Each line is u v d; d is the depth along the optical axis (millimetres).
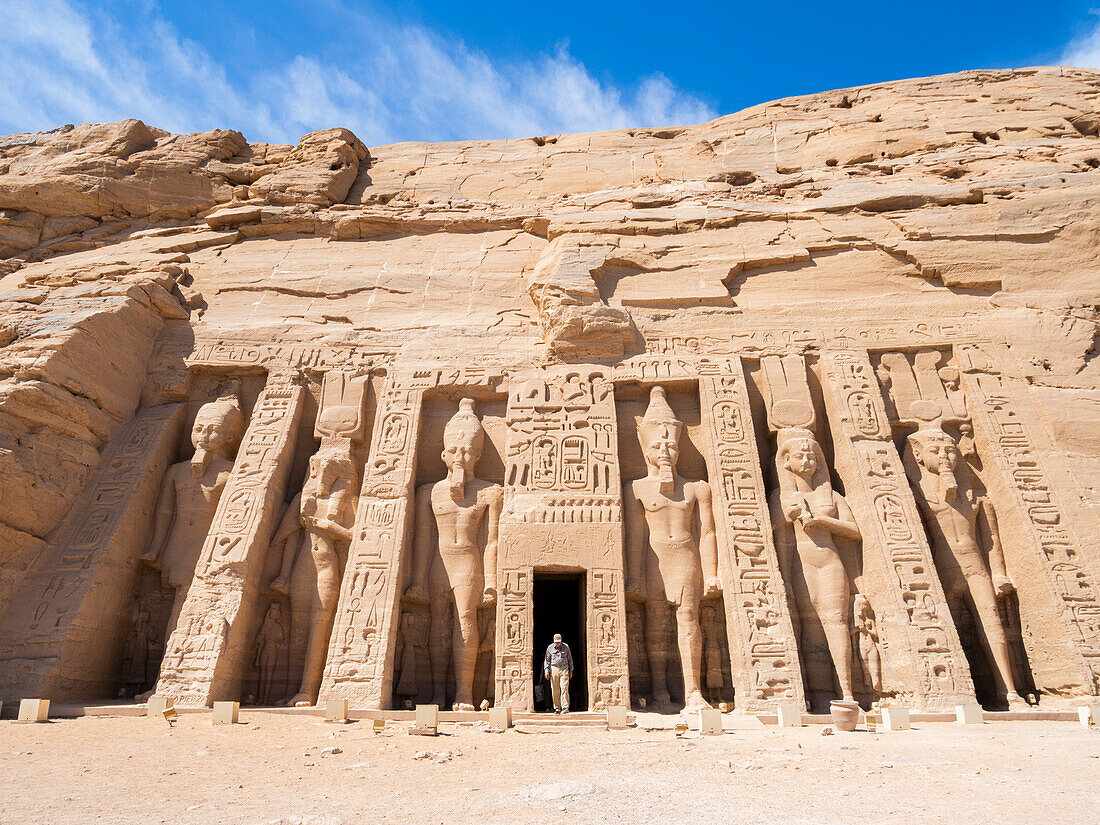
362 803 4191
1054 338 12406
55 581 10508
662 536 11227
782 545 11258
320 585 11188
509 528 11047
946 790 4414
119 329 12672
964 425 12047
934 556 11359
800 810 3918
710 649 10828
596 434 11930
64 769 5395
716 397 12266
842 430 11906
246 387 13289
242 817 3857
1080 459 11297
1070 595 10281
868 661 10422
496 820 3752
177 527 11688
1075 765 5242
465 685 10508
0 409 10656
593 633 10398
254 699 10641
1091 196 13414
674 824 3645
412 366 12945
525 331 13578
